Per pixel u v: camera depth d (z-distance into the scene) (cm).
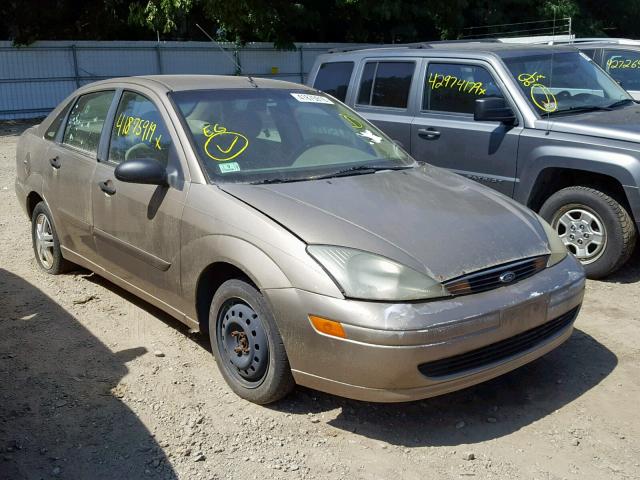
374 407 384
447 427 367
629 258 623
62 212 536
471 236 371
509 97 619
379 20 2556
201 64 2425
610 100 666
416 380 331
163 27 2186
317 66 814
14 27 2244
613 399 393
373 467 331
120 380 407
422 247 354
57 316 499
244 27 2328
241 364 381
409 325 324
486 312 341
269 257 356
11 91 2122
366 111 737
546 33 2567
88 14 2361
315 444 349
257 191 398
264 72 2544
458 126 648
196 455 337
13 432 353
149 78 494
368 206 389
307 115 491
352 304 330
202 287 407
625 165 539
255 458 337
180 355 441
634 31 2952
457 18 2478
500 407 387
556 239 410
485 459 338
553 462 335
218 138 436
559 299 376
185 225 404
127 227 455
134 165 415
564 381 414
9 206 850
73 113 555
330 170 443
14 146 1483
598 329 487
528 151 595
